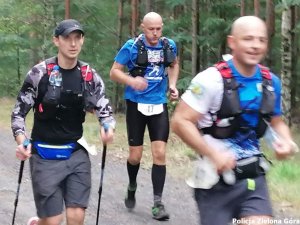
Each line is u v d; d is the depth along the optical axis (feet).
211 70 9.16
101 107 12.29
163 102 17.56
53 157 12.02
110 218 17.78
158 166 17.58
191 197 20.56
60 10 61.31
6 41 69.26
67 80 11.87
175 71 18.29
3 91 81.76
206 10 50.49
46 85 11.75
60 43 11.76
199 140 9.00
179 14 55.47
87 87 12.05
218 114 9.16
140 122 17.69
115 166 26.25
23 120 11.89
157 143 17.49
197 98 9.07
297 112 48.75
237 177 9.20
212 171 9.16
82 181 12.04
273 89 9.34
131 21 59.06
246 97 9.09
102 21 60.18
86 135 35.12
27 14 66.95
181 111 9.23
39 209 11.95
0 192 20.31
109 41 61.05
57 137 11.99
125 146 31.58
